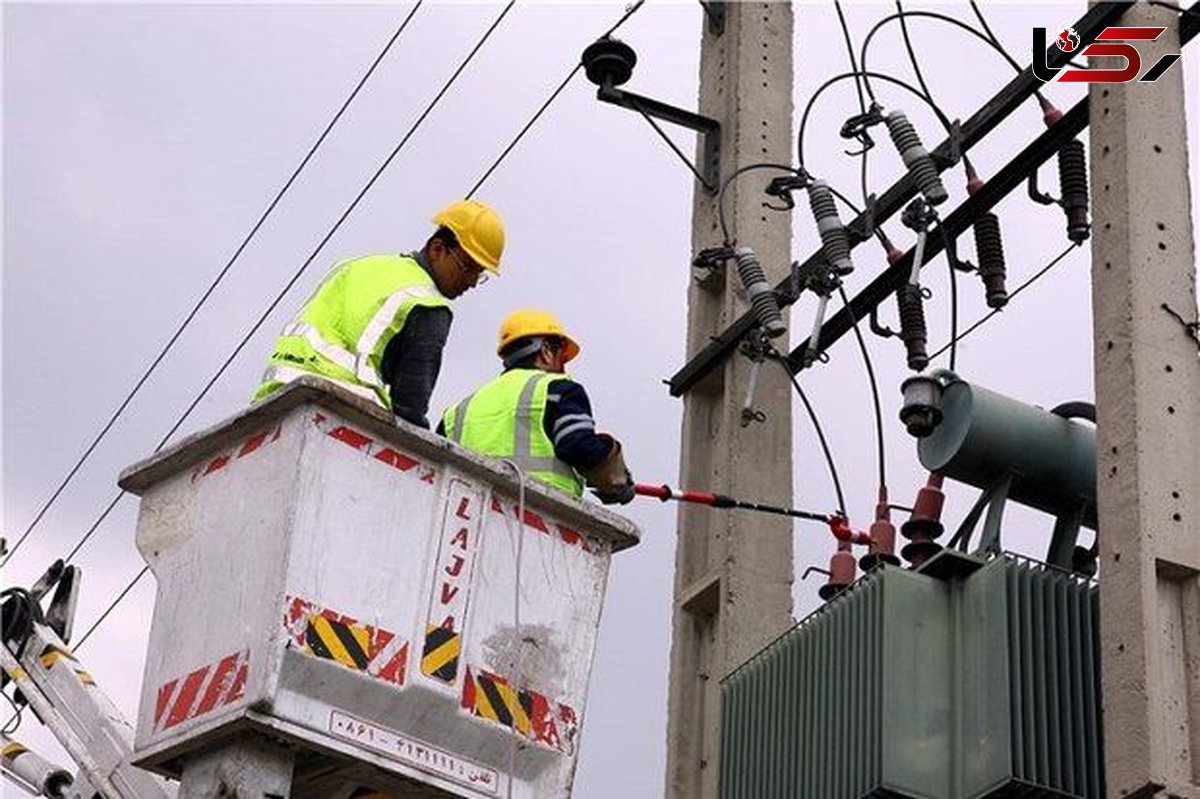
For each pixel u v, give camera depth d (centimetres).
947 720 787
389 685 639
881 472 915
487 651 662
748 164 1043
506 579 670
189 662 646
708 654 967
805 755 830
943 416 855
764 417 984
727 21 1088
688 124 1060
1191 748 712
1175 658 725
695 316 1034
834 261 939
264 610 627
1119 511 745
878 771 775
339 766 641
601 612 690
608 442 748
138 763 650
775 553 964
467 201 775
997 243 912
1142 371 760
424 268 764
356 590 638
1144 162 797
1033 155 895
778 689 864
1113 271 783
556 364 828
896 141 923
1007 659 771
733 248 997
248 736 628
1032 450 846
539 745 666
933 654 798
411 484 657
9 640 885
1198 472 752
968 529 862
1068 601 790
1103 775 757
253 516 647
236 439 664
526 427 753
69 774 873
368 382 704
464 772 655
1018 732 759
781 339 1007
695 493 921
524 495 677
